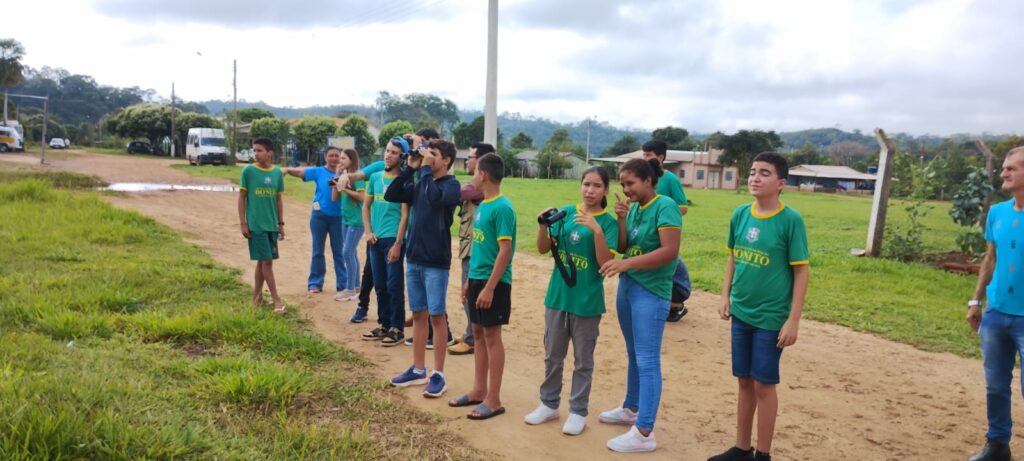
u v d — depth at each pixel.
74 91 136.12
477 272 4.77
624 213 4.40
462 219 6.29
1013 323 4.15
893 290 9.46
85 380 4.20
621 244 4.48
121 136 73.00
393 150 6.35
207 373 4.91
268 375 4.71
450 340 6.52
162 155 67.00
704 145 74.06
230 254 11.20
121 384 4.27
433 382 5.09
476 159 6.10
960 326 7.59
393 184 5.29
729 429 4.80
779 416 5.06
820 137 162.25
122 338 5.65
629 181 4.34
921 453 4.48
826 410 5.20
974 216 11.31
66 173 26.34
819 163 79.25
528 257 12.21
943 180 12.37
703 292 9.41
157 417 3.88
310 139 59.31
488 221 4.70
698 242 14.48
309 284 8.64
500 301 4.72
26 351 4.82
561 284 4.52
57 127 88.81
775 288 3.87
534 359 6.30
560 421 4.81
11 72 70.62
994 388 4.32
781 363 6.33
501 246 4.60
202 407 4.28
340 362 5.76
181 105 125.94
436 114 125.56
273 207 7.15
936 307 8.49
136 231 11.81
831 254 12.59
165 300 7.14
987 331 4.33
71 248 9.88
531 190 33.97
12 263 8.39
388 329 6.62
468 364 6.02
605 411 5.05
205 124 67.56
